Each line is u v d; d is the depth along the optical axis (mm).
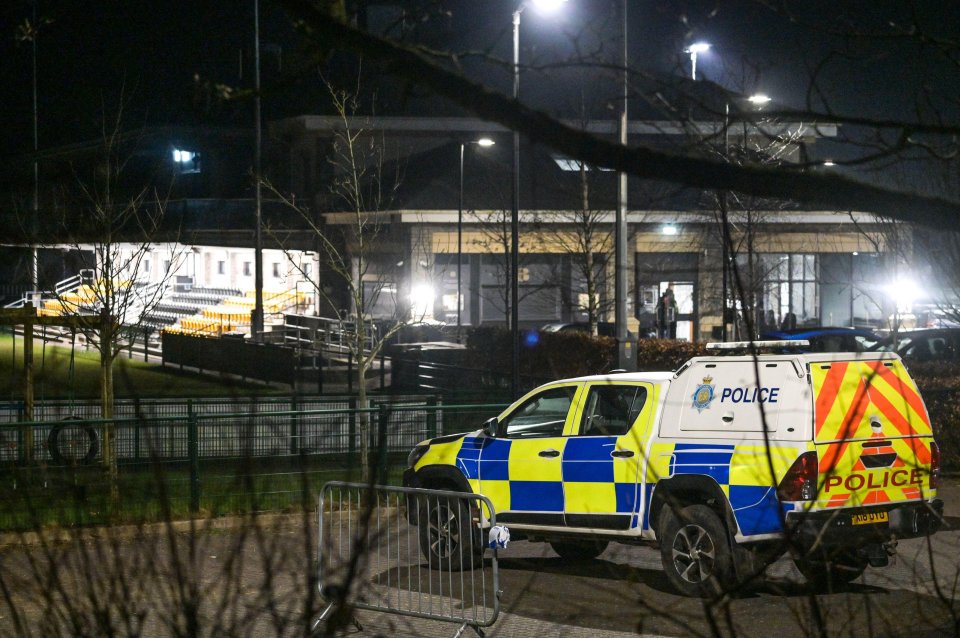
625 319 23391
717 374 11633
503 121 2486
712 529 11211
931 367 21219
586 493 12312
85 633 4594
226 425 17547
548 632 10203
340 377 39562
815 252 54969
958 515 15836
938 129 2928
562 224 48469
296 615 10000
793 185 2436
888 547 9305
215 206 56781
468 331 36469
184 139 52062
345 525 14992
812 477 10773
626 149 2465
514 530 12922
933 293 21359
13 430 17062
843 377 11125
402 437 19422
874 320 52656
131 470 17562
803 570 4457
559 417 13430
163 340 44594
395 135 58469
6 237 11336
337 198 54906
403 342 46344
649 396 12047
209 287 57094
